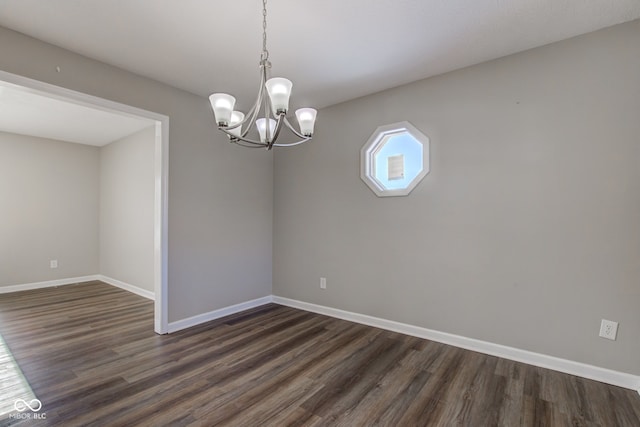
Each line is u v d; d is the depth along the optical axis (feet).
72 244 16.76
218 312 11.10
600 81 6.99
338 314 11.19
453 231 8.87
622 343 6.77
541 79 7.64
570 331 7.31
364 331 9.89
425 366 7.62
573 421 5.66
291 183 12.57
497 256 8.21
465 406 6.07
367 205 10.52
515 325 7.98
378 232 10.28
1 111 11.88
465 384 6.83
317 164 11.79
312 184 11.93
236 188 11.71
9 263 14.90
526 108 7.83
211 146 10.89
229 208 11.47
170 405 6.01
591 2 6.06
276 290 13.07
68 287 15.92
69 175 16.65
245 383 6.81
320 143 11.70
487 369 7.48
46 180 15.94
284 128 12.77
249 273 12.23
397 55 8.06
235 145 11.66
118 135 15.40
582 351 7.18
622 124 6.77
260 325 10.38
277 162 13.03
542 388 6.68
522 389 6.64
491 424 5.57
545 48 7.60
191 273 10.30
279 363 7.73
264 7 5.89
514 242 7.98
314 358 8.02
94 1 6.01
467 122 8.65
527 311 7.82
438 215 9.12
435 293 9.18
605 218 6.94
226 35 7.18
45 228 15.90
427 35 7.20
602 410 5.97
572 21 6.68
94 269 17.52
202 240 10.62
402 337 9.42
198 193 10.50
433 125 9.19
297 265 12.38
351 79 9.38
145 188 14.23
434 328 9.20
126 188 15.49
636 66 6.65
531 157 7.76
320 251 11.71
